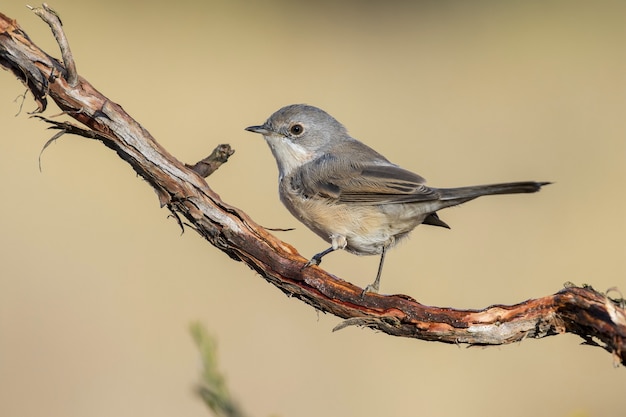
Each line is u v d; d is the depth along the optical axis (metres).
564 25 20.12
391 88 18.16
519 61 18.94
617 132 16.12
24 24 18.33
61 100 5.11
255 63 18.64
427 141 16.11
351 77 18.42
